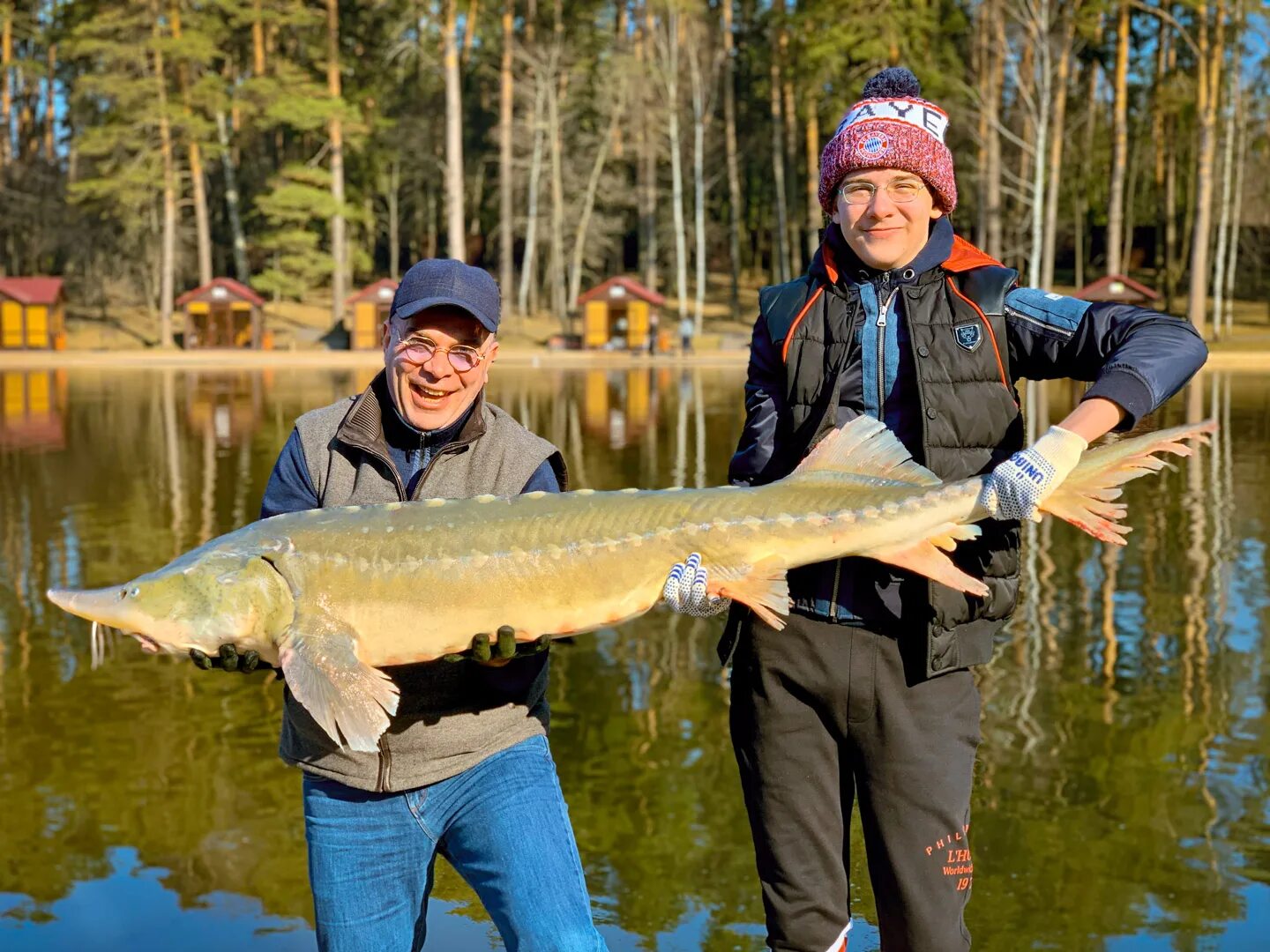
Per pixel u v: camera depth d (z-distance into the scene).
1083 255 85.62
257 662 3.26
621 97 66.31
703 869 5.48
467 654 3.30
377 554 3.22
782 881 3.72
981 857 5.54
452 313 3.40
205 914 5.15
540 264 82.06
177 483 17.66
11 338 61.47
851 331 3.66
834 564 3.61
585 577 3.26
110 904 5.24
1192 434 3.14
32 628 9.59
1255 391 32.28
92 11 62.22
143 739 7.23
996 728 7.12
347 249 67.50
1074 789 6.25
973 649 3.60
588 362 53.56
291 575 3.21
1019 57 52.22
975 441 3.54
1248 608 9.75
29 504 15.77
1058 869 5.37
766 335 3.85
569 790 6.40
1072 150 73.25
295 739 3.42
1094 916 4.95
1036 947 4.75
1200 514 14.20
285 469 3.62
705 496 3.39
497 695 3.39
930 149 3.57
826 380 3.68
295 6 62.75
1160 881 5.22
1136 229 87.12
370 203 78.31
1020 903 5.11
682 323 59.38
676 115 70.31
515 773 3.36
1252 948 4.69
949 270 3.63
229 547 3.24
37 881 5.42
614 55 68.56
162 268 70.06
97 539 13.27
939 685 3.64
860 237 3.61
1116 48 57.41
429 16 56.59
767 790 3.73
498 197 80.69
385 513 3.31
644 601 3.31
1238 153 66.94
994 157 53.78
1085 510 3.19
